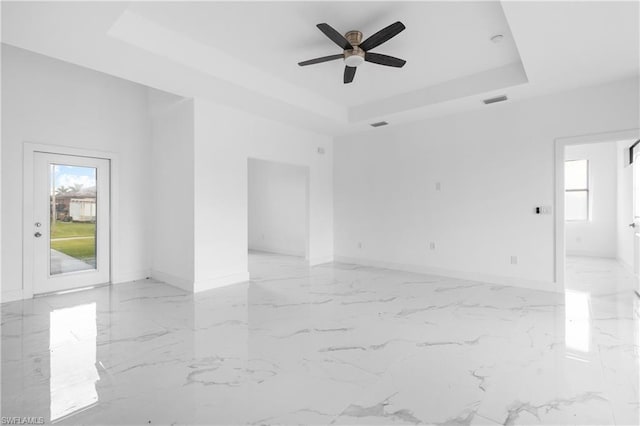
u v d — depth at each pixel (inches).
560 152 167.0
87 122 182.4
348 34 125.0
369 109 211.5
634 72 142.5
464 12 113.5
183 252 182.4
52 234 172.2
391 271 226.4
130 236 199.5
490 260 191.3
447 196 207.0
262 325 125.5
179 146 184.2
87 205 185.2
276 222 325.1
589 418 70.4
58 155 173.6
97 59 126.6
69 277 177.5
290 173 311.7
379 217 240.5
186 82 150.7
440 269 211.0
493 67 160.1
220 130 185.9
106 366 93.8
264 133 211.2
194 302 155.6
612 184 290.4
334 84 181.8
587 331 118.2
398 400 77.4
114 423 69.4
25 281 161.5
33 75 164.2
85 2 91.7
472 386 83.1
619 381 84.8
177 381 85.9
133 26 115.4
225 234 189.3
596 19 102.0
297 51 143.9
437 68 160.7
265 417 71.4
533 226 176.2
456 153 202.7
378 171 240.4
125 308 146.4
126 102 197.9
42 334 117.0
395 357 99.1
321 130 243.4
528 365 93.6
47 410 73.7
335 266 246.1
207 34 129.6
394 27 105.4
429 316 135.1
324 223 261.4
